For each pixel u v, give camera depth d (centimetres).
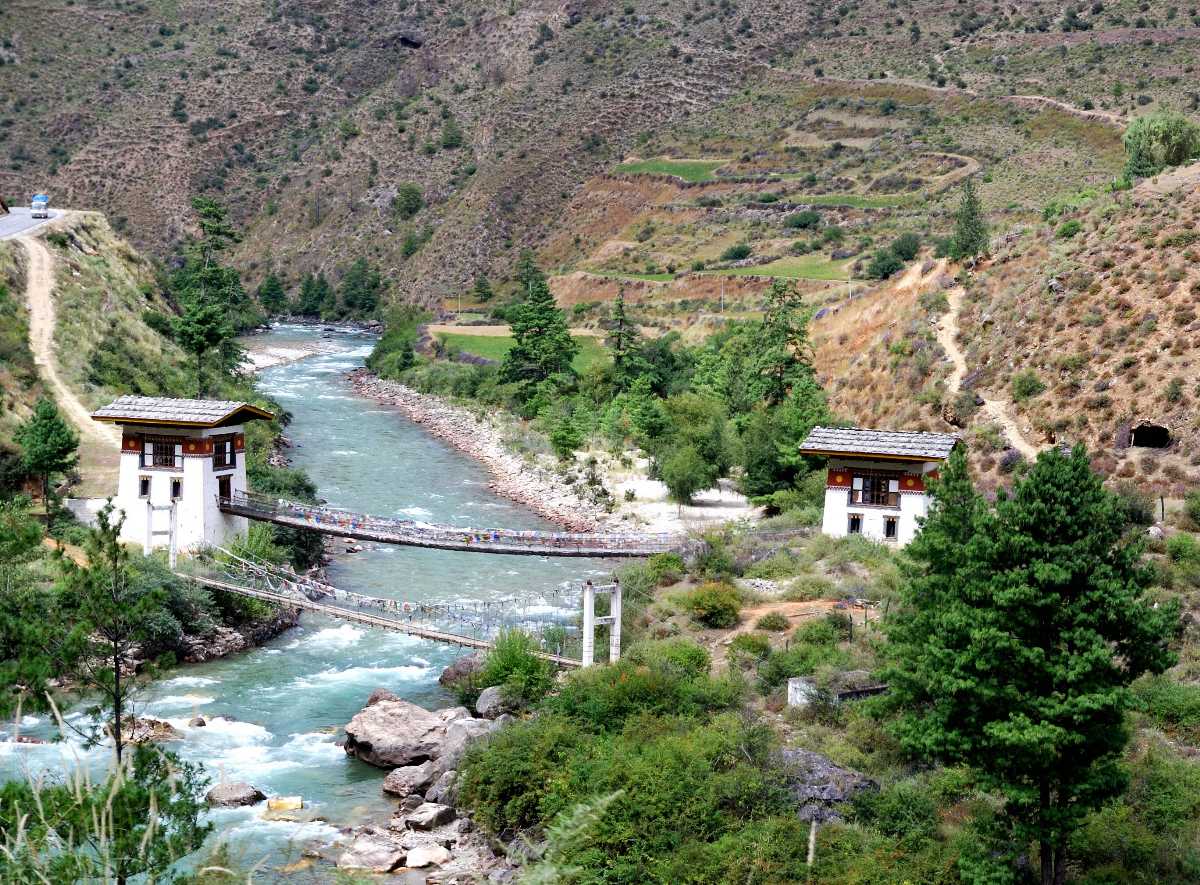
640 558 7475
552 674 5612
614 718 4916
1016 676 3744
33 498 8000
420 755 5034
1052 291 10275
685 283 18150
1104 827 4038
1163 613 3769
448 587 7456
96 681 3753
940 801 4259
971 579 3909
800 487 8844
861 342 11781
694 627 6059
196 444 7231
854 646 5609
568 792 4322
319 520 7319
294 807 4597
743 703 5078
